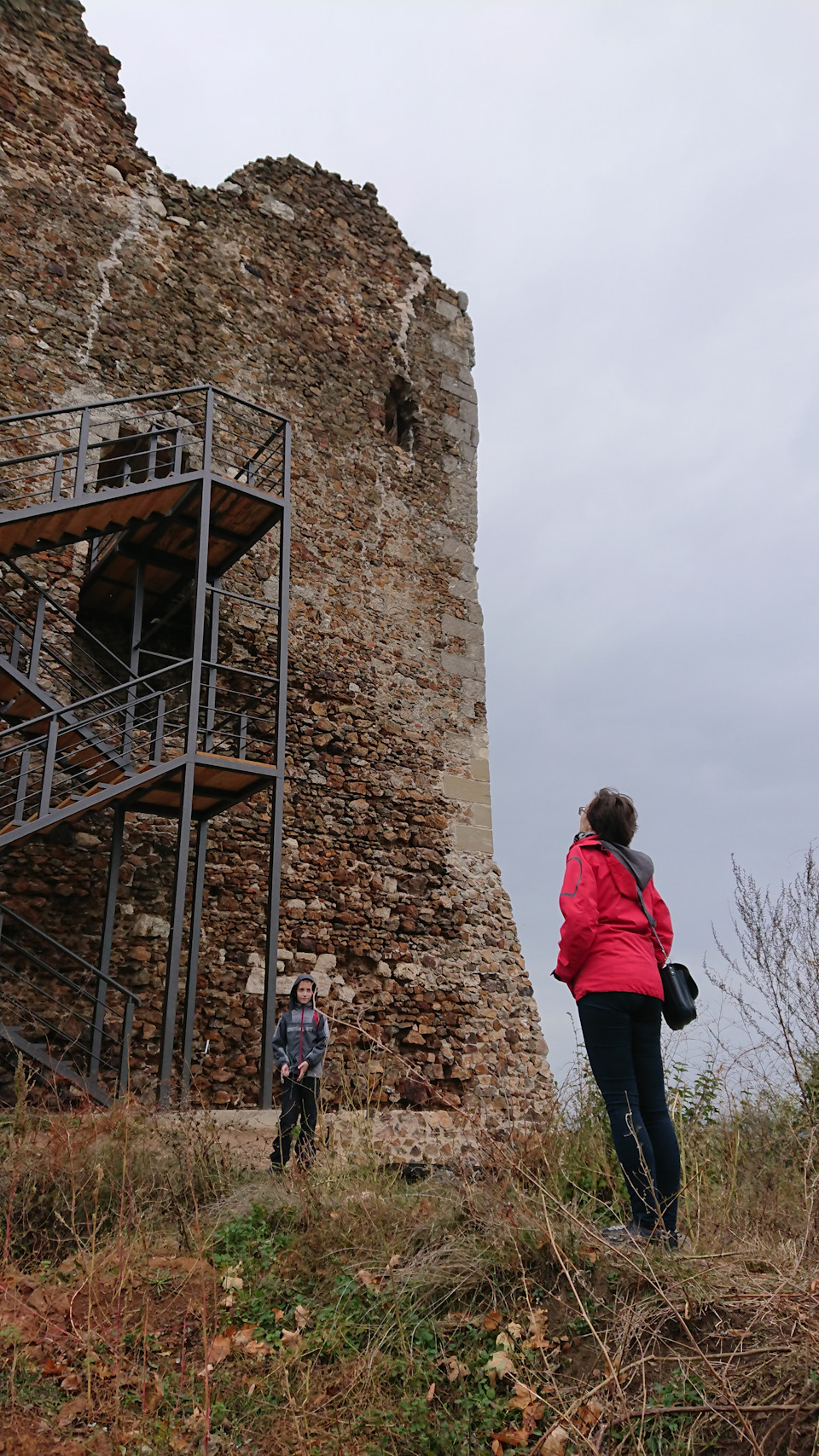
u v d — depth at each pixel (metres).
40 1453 2.21
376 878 8.66
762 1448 2.06
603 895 3.10
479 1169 3.57
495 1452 2.26
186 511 6.94
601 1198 3.48
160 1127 4.44
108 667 7.85
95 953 6.92
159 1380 2.49
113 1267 3.04
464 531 10.71
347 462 9.91
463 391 11.33
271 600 8.90
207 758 6.16
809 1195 3.04
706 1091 3.88
